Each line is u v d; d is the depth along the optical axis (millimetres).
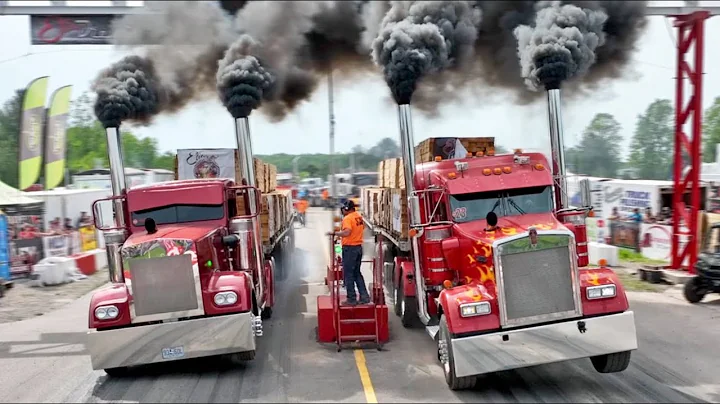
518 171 9188
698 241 14883
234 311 8438
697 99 14617
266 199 13227
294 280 17250
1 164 41531
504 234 7832
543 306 7422
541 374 8328
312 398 7516
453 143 11641
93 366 8188
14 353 10547
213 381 8336
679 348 9602
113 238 9523
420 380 8148
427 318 9016
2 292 16156
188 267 8320
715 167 26906
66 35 14094
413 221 9023
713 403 7105
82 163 50781
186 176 13703
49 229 20844
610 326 7457
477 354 7285
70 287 17531
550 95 10391
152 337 8219
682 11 13969
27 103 24594
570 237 7492
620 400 7230
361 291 10203
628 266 17469
